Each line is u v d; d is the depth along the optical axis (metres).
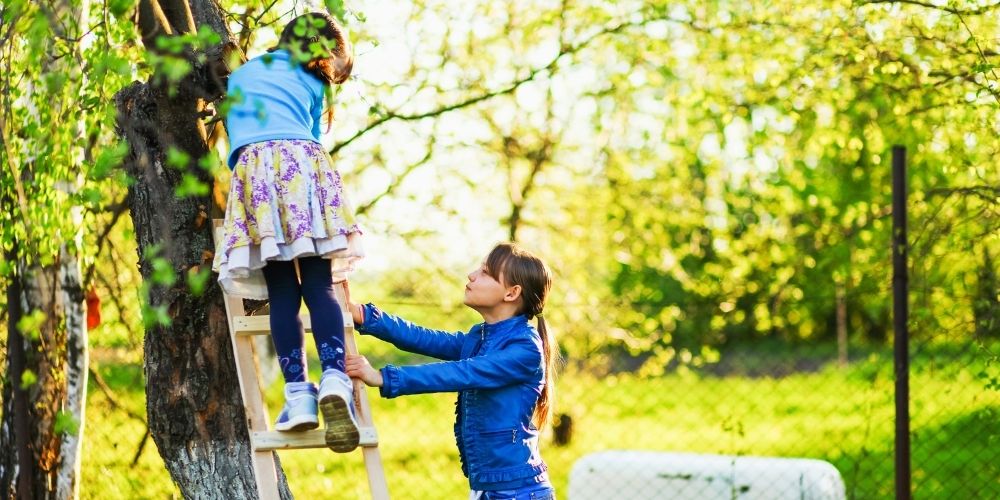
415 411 10.99
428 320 8.41
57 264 4.27
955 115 5.91
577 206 9.73
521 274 3.60
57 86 3.21
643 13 8.11
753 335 13.70
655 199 9.88
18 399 4.29
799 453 8.95
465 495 8.04
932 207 5.46
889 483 6.71
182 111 3.42
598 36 8.34
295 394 3.12
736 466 5.81
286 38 3.36
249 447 3.67
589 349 9.79
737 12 7.62
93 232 5.08
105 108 3.50
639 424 11.40
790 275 9.14
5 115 3.80
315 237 3.12
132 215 3.61
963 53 5.64
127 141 3.50
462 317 8.60
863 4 5.93
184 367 3.63
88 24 4.10
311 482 7.51
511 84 8.48
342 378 3.10
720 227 9.80
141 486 5.42
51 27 3.14
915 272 5.34
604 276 10.73
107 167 2.83
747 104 7.84
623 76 8.73
